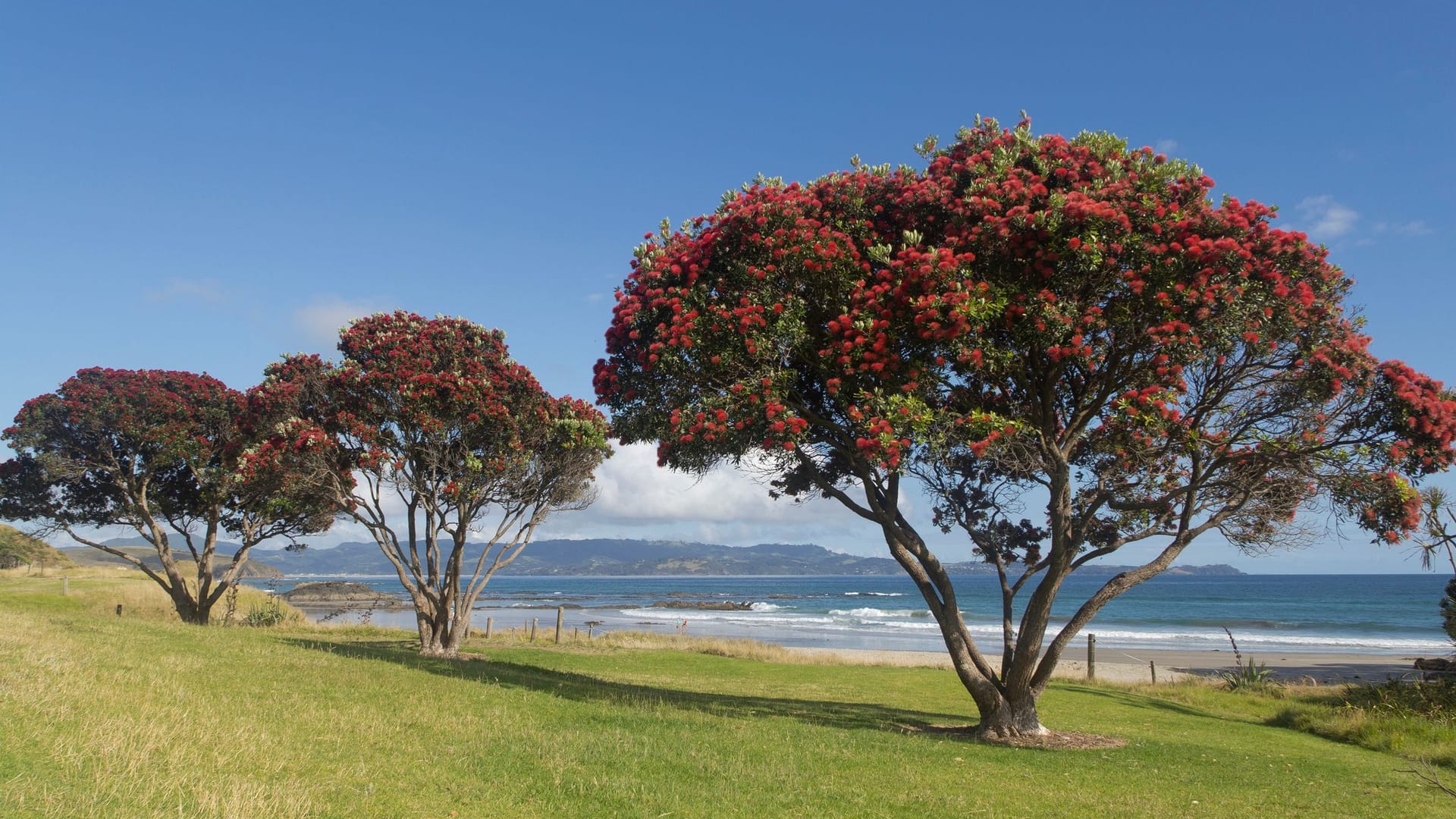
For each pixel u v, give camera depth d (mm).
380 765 8430
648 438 14492
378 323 23516
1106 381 13047
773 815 7812
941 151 14055
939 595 16328
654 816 7484
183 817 6031
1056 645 13992
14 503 29312
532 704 13117
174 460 29156
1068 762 11633
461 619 23672
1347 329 12820
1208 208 12312
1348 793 10602
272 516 30500
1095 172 12492
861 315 12117
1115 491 13422
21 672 10086
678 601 127438
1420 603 102438
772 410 12164
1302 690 23750
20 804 5816
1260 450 12852
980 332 12023
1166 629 65375
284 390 23844
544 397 24266
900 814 8125
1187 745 14125
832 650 39906
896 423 11539
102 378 29062
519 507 25344
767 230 13031
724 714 14148
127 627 18297
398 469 22547
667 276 13891
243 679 12305
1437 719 17312
